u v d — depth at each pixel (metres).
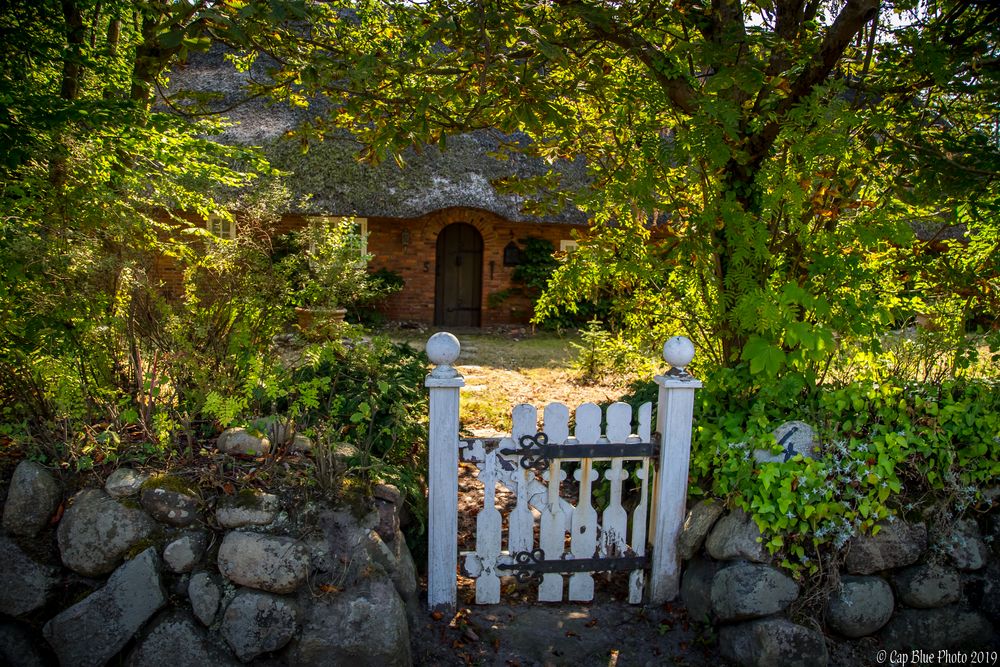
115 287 3.62
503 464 3.52
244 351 3.72
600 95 4.56
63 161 3.86
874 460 3.39
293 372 4.06
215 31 4.05
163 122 4.31
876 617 3.31
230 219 5.25
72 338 3.44
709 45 3.75
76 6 5.05
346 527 3.16
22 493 2.96
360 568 3.07
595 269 4.54
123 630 2.87
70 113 3.79
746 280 3.72
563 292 4.75
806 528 3.27
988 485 3.55
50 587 2.92
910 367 4.29
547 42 3.58
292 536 3.02
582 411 3.55
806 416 3.57
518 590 3.86
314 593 2.96
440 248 15.73
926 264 4.10
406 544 3.63
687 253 4.04
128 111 4.12
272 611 2.88
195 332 3.69
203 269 3.98
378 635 2.95
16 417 3.40
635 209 4.44
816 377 4.11
